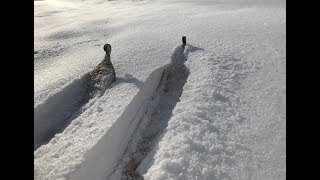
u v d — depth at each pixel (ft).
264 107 11.71
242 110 11.55
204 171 8.75
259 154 9.50
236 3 31.99
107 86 13.26
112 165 10.07
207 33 19.10
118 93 12.59
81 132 10.63
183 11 27.53
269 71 14.19
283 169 8.97
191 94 12.51
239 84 13.23
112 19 26.84
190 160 9.13
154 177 8.63
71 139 10.35
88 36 21.70
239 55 15.83
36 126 11.87
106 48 14.14
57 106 12.80
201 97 12.16
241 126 10.68
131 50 16.76
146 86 13.26
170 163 8.96
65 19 30.30
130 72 14.19
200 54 15.85
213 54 15.80
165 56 15.74
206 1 34.35
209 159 9.21
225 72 14.03
